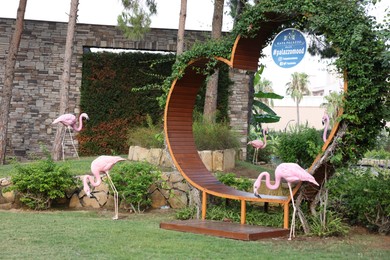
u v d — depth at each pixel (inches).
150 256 247.0
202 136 532.4
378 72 285.0
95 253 251.4
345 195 355.9
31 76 738.2
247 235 292.2
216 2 633.0
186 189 418.6
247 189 409.7
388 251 273.7
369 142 296.7
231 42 338.0
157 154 508.4
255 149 680.4
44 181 403.2
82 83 733.3
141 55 737.6
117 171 413.4
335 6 292.4
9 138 732.7
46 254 246.8
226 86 741.9
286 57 323.9
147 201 406.9
